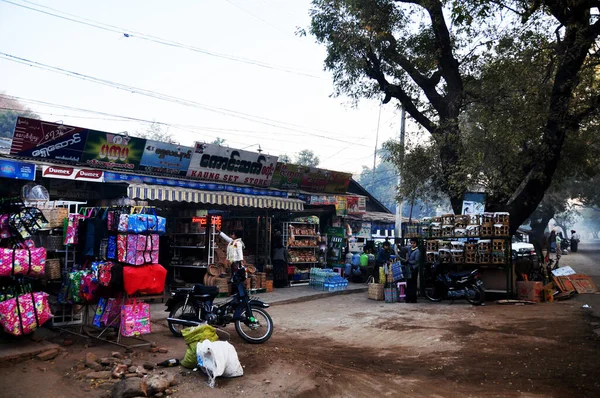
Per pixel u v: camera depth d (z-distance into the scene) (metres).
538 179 14.29
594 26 12.23
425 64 16.20
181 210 14.84
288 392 5.52
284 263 16.00
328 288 15.28
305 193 17.64
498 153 14.08
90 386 5.48
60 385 5.48
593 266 24.38
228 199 13.74
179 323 8.03
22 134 11.05
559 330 9.03
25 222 7.28
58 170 11.50
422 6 14.49
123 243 7.21
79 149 12.12
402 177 16.42
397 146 16.47
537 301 12.75
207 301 8.36
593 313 10.62
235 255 10.25
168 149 13.73
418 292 15.02
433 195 17.30
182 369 6.25
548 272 14.90
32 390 5.27
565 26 12.56
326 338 8.77
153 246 7.43
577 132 15.24
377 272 18.31
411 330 9.40
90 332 7.88
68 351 6.87
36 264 6.81
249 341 8.06
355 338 8.78
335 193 19.52
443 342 8.32
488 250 13.23
